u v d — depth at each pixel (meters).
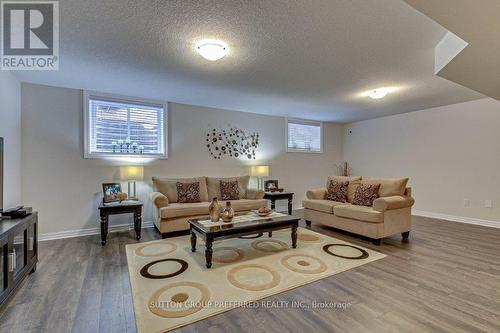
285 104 4.84
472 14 1.55
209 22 2.07
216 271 2.49
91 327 1.65
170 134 4.59
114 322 1.70
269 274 2.43
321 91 3.97
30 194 3.54
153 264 2.67
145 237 3.70
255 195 4.66
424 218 5.09
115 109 4.15
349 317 1.76
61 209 3.72
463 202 4.78
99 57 2.71
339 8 1.89
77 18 2.02
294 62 2.87
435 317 1.76
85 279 2.33
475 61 2.28
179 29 2.18
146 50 2.56
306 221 4.54
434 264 2.68
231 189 4.63
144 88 3.81
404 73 3.22
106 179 4.04
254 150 5.60
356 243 3.40
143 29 2.17
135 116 4.30
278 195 5.00
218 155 5.11
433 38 2.35
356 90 3.93
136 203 3.65
